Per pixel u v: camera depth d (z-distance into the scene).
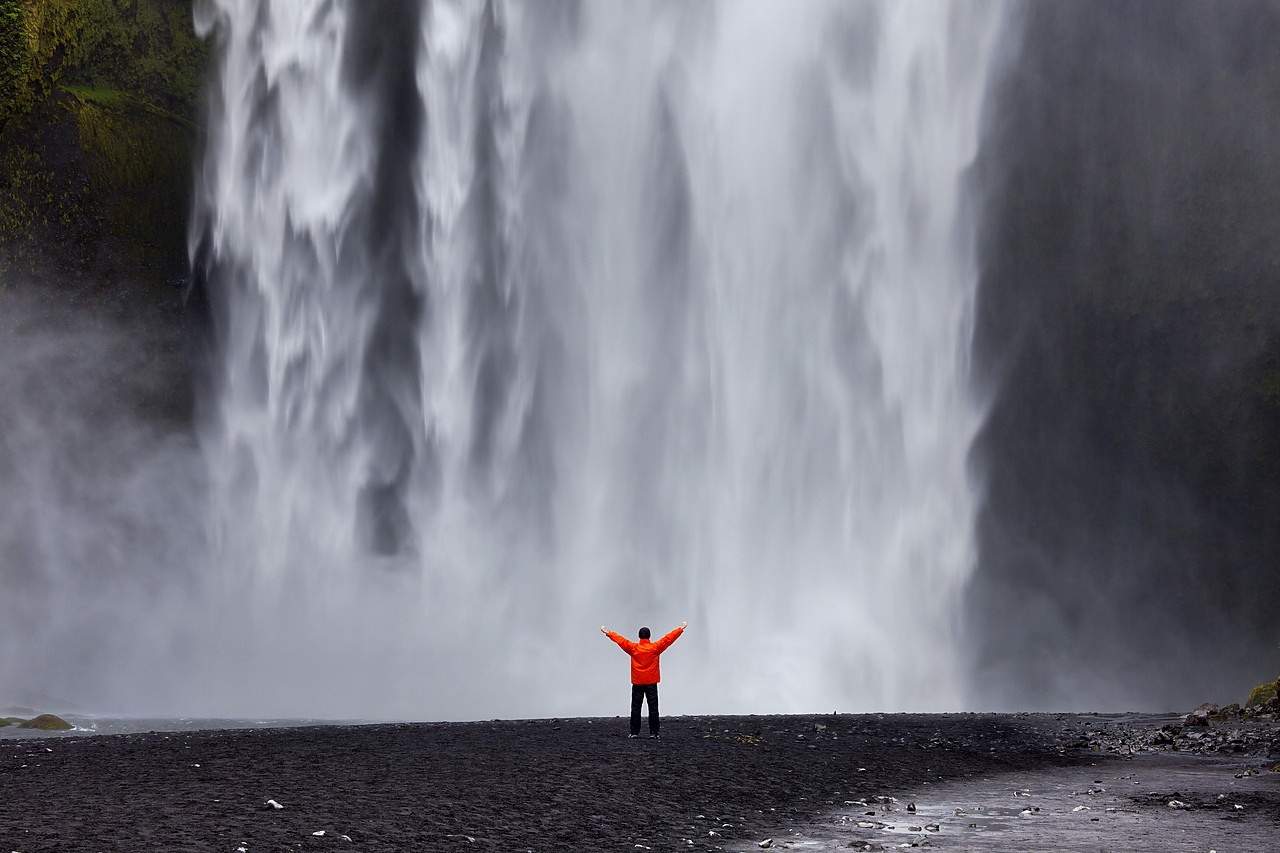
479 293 44.47
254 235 44.19
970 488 43.44
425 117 45.00
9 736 19.02
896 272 43.72
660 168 44.38
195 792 9.99
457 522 43.88
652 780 11.49
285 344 44.34
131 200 40.94
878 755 14.95
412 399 44.50
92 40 39.88
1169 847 8.69
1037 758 15.95
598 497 43.50
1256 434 41.28
